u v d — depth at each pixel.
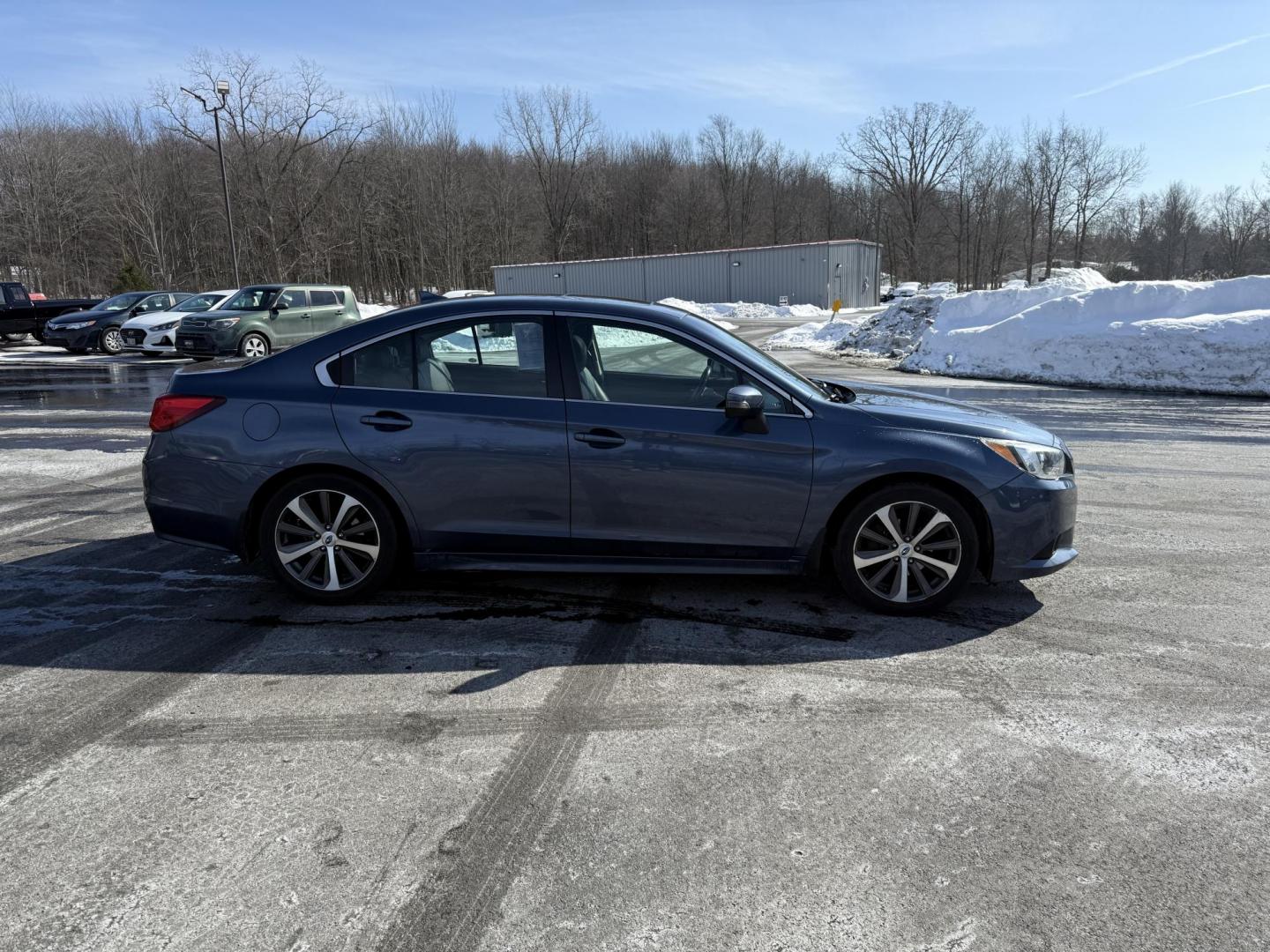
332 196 57.34
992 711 3.10
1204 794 2.57
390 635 3.77
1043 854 2.28
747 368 3.96
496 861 2.25
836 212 93.38
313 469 4.04
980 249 82.75
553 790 2.58
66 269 59.31
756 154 87.75
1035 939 1.97
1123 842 2.34
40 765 2.72
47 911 2.06
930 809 2.49
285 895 2.12
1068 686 3.30
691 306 46.75
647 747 2.84
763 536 3.94
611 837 2.35
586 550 4.00
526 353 3.99
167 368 17.28
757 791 2.58
